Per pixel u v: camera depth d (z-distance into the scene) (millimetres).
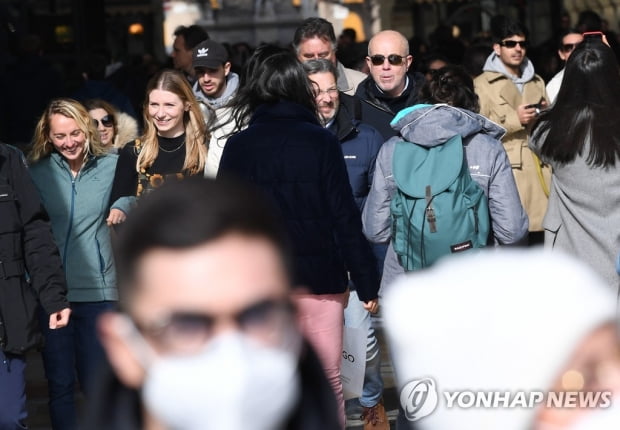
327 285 9859
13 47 27781
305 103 10188
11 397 10539
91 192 12250
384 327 1995
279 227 2051
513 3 46812
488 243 10539
